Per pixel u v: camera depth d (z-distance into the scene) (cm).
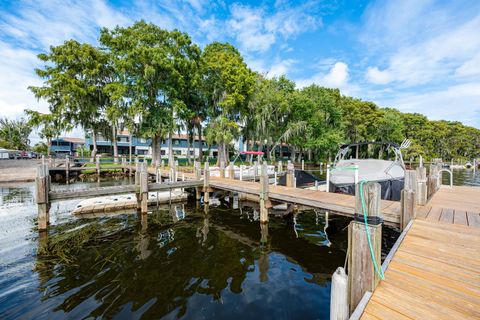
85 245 613
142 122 2355
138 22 2298
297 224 796
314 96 3394
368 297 223
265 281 442
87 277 455
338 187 820
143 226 773
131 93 2327
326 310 358
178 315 345
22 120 5516
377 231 232
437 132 5112
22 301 376
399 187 841
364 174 870
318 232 719
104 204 940
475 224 450
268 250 587
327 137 3156
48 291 405
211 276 460
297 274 470
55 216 880
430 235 391
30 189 1392
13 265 501
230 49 2953
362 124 3794
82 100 2366
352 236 244
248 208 1016
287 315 345
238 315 345
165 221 829
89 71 2330
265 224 780
